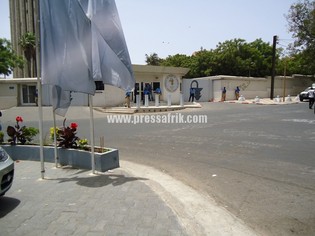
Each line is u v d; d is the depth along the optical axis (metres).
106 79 6.11
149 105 27.55
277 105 30.00
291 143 10.01
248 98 40.41
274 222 4.32
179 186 5.89
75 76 6.04
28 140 8.51
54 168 7.17
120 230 3.97
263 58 46.09
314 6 38.09
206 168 7.23
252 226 4.20
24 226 4.14
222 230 4.08
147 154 9.02
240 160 7.90
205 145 10.02
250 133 12.31
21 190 5.57
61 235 3.87
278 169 6.96
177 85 32.34
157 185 5.82
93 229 4.01
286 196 5.30
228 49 44.94
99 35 6.03
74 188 5.63
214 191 5.60
